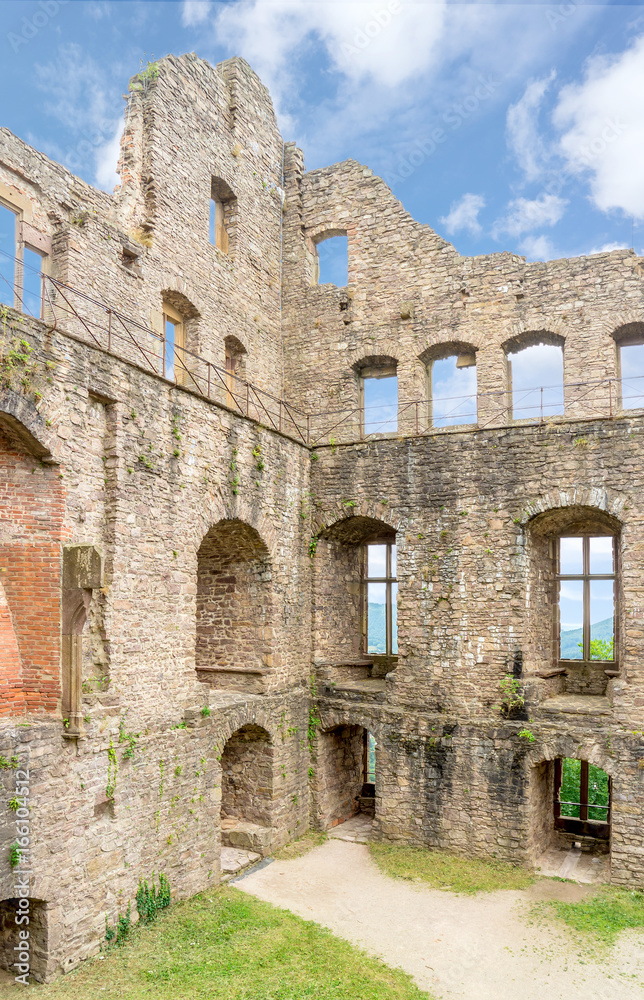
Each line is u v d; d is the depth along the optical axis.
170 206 15.20
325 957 9.99
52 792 9.15
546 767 14.78
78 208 13.12
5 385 8.80
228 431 13.37
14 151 12.06
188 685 11.91
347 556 17.56
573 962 10.18
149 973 9.25
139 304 14.17
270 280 18.86
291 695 15.12
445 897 12.30
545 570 15.63
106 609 10.20
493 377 16.83
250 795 14.58
